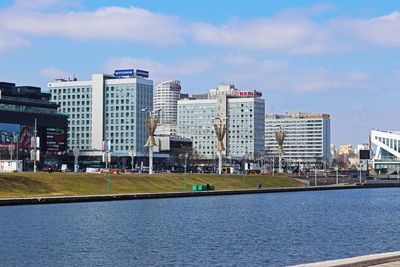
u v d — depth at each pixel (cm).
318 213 14712
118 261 7156
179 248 8194
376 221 12612
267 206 16875
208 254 7675
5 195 15638
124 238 9225
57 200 15588
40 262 7088
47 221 11325
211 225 11306
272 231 10381
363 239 9325
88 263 7031
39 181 17412
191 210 14700
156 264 6956
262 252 7875
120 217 12438
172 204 16650
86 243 8631
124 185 19862
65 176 18550
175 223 11556
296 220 12675
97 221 11594
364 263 4591
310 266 4312
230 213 14100
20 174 17500
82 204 15625
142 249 8094
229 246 8419
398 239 9356
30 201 14912
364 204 18588
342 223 12088
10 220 11388
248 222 12044
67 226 10656
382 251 8069
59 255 7569
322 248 8300
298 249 8169
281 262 7100
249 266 6806
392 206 17700
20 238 9062
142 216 12756
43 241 8775
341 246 8512
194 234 9825
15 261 7138
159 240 9019
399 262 4772
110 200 17062
